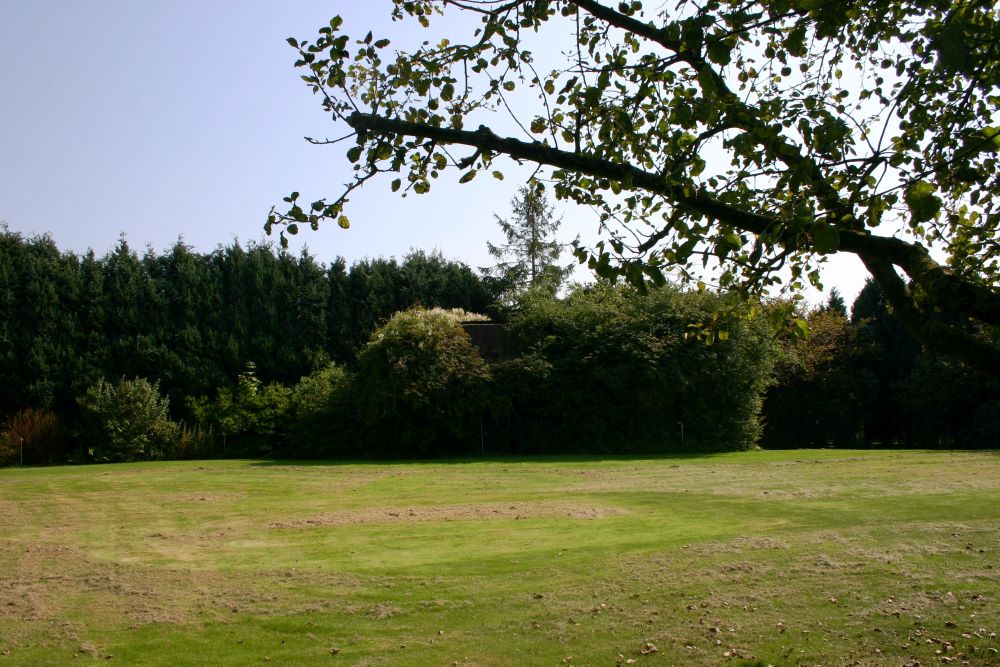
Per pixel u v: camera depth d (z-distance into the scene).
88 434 29.25
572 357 29.70
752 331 28.97
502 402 28.92
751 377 29.62
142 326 32.72
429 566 9.17
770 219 3.92
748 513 12.79
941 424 36.00
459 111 5.04
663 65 4.29
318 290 36.84
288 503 15.54
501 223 49.81
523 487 17.55
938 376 34.34
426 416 28.98
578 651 6.19
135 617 7.27
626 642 6.35
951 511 12.26
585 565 8.99
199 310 34.00
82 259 32.41
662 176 4.17
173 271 34.28
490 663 6.00
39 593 8.16
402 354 28.56
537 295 32.31
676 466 21.88
